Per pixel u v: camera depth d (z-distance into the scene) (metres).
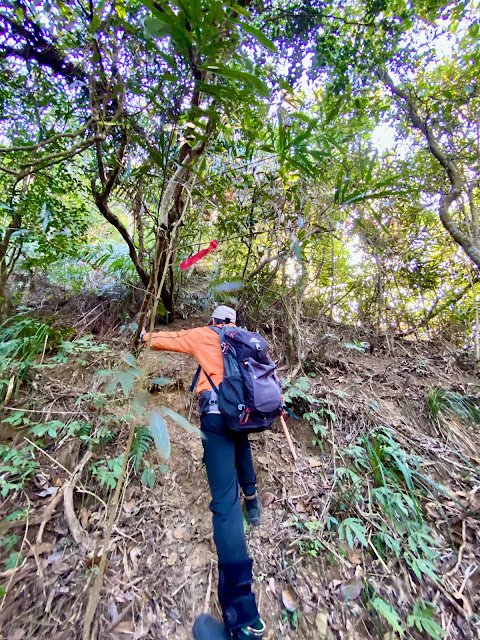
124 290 3.00
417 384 2.94
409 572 1.59
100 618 1.28
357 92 2.87
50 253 2.56
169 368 2.44
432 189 3.57
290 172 2.34
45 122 2.41
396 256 3.63
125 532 1.58
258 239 2.88
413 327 3.98
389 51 2.92
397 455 2.06
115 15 1.35
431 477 2.07
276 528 1.74
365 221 2.92
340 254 3.48
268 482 1.98
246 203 2.63
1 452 1.69
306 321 3.40
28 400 2.01
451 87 3.31
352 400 2.57
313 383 2.71
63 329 2.53
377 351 3.48
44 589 1.32
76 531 1.50
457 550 1.71
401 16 2.73
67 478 1.71
